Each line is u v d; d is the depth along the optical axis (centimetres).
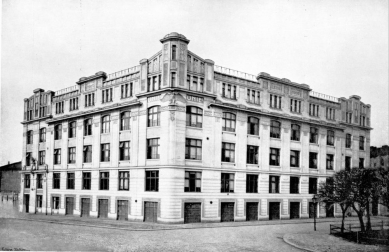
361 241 3014
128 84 4888
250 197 4931
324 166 5909
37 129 6425
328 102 6078
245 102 4984
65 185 5725
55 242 3033
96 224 4156
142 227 3872
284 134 5409
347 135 6331
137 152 4616
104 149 5153
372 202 3547
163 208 4231
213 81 4666
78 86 5709
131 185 4656
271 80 5306
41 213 6125
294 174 5488
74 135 5722
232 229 3912
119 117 4944
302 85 5672
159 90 4366
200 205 4456
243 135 4931
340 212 5944
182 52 4378
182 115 4338
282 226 4309
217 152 4644
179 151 4284
